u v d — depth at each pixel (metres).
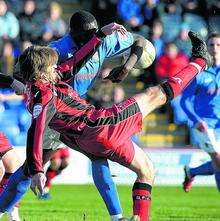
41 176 11.87
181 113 37.28
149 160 13.47
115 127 12.87
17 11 36.66
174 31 38.41
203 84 21.62
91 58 15.30
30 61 12.48
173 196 27.94
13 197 14.03
